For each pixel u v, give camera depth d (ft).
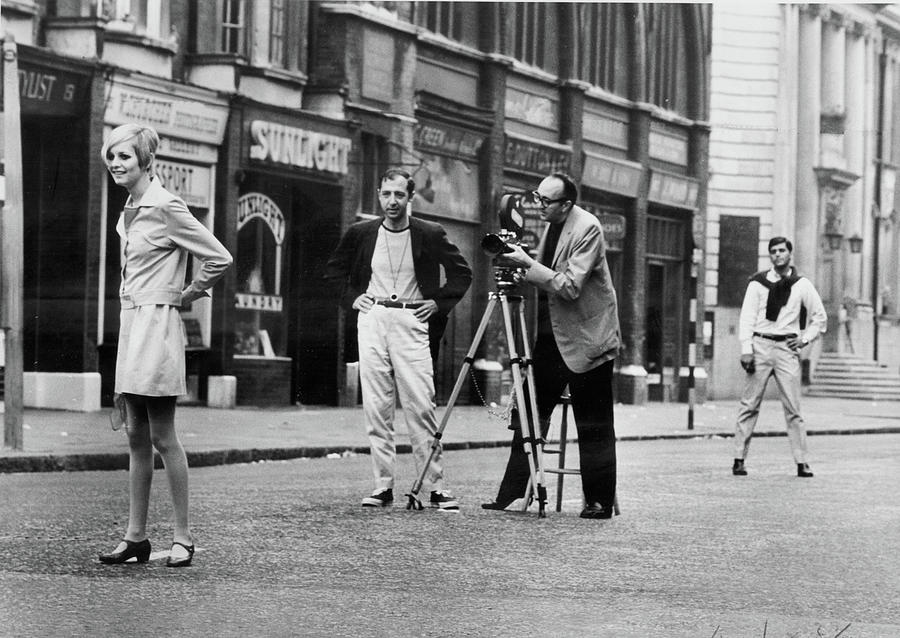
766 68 143.23
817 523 39.40
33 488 44.93
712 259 140.56
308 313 97.71
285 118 95.61
